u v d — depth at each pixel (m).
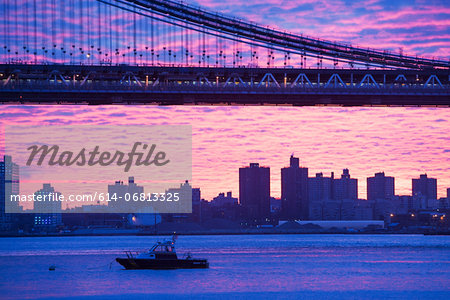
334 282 148.00
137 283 142.25
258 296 126.50
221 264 195.88
